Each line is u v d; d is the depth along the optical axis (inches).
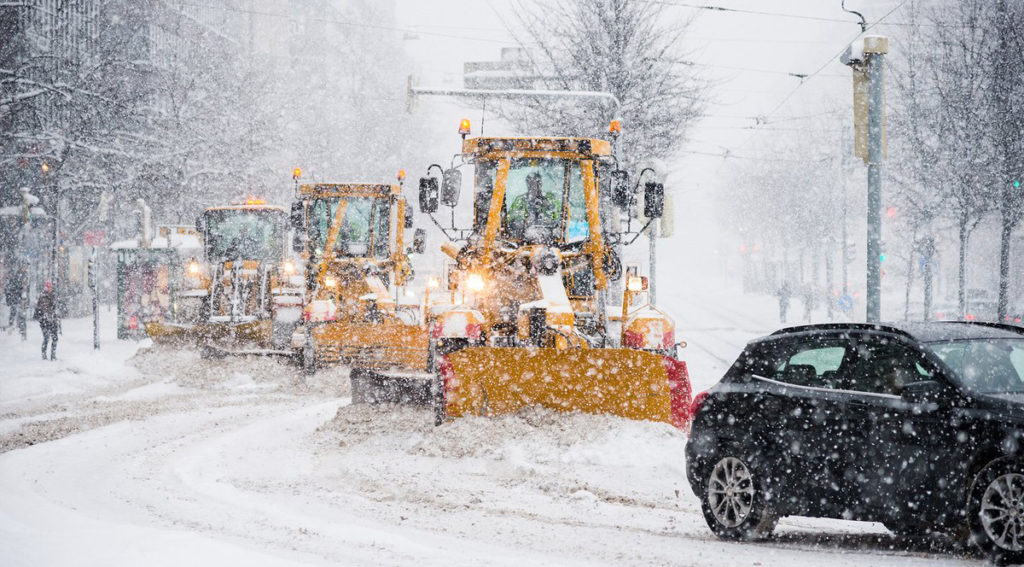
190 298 2768.2
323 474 1220.5
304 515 933.8
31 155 4030.5
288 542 779.4
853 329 823.1
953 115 2815.0
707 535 865.5
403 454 1349.7
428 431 1440.7
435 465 1267.2
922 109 2920.8
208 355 2399.1
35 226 4116.6
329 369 2193.7
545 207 1537.9
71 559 633.6
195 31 5999.0
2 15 4212.6
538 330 1397.6
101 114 4205.2
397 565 685.9
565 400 1385.3
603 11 2938.0
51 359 2842.0
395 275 2448.3
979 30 2790.4
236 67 5639.8
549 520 920.9
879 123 1421.0
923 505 724.0
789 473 812.6
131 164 4480.8
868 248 1423.5
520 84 3063.5
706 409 893.2
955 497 702.5
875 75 1421.0
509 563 687.7
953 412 709.3
